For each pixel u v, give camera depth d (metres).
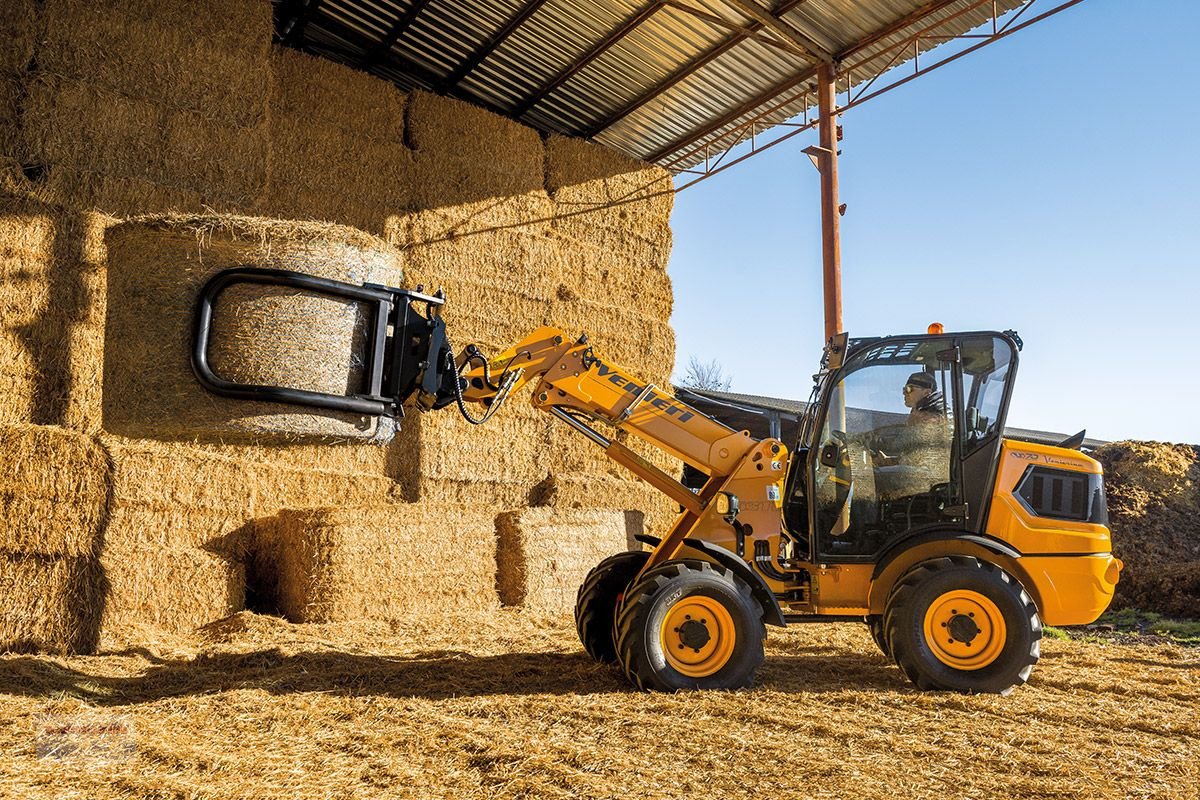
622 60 11.59
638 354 10.60
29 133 6.48
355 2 11.16
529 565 8.16
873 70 10.76
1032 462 5.41
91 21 6.77
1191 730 4.30
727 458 5.54
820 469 5.47
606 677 5.29
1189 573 9.91
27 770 3.35
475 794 3.21
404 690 4.93
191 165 7.19
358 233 4.05
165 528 6.71
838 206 10.20
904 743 3.94
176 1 7.18
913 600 5.08
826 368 5.75
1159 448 13.63
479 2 10.82
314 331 3.82
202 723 4.15
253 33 7.58
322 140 8.50
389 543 7.36
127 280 3.84
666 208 11.05
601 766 3.53
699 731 4.07
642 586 4.92
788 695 4.83
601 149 10.55
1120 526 12.08
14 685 4.77
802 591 5.54
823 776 3.48
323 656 5.78
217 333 3.71
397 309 4.10
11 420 6.24
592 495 9.68
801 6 9.73
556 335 5.52
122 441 6.56
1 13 6.43
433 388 4.16
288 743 3.83
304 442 3.94
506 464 9.33
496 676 5.32
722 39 10.89
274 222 3.91
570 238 10.17
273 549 7.35
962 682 5.01
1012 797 3.30
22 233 6.36
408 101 9.21
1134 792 3.38
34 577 5.58
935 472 5.40
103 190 6.73
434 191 9.18
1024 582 5.30
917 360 5.52
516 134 9.84
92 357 6.58
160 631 6.41
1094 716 4.55
